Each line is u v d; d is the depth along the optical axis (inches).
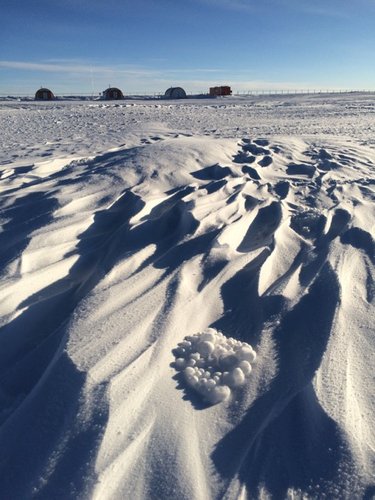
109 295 110.0
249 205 172.4
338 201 180.5
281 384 83.4
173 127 474.0
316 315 100.6
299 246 139.8
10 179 213.2
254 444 72.1
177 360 89.0
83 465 67.0
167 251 133.6
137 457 69.3
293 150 284.2
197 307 107.6
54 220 152.8
